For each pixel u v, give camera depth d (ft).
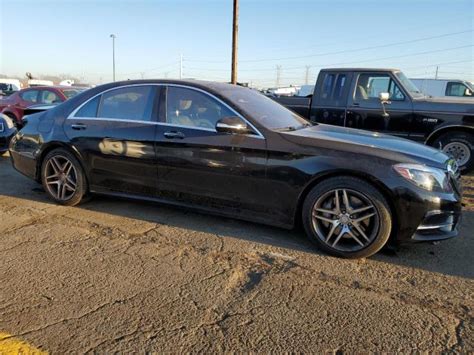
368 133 14.03
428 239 11.06
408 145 12.58
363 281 10.32
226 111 13.05
